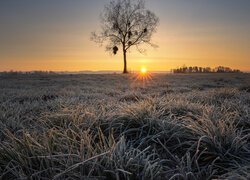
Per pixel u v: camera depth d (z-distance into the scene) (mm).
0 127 5164
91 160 3250
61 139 3900
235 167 3428
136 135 4594
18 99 10672
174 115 5566
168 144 4336
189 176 3229
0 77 39406
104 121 5039
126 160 3316
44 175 3182
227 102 7684
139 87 18609
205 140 3912
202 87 18172
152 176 3016
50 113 6160
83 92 13641
